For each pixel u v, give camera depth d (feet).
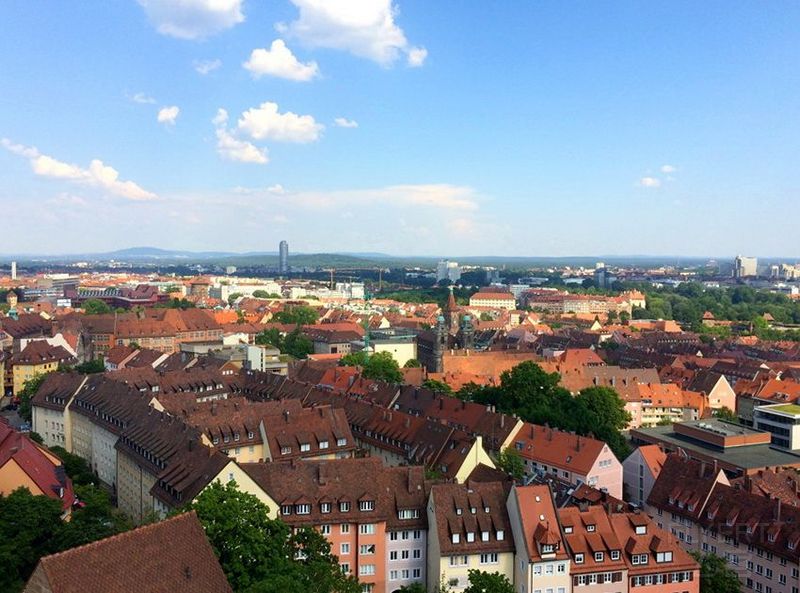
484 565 357.41
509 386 647.15
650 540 359.66
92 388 622.54
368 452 561.43
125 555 209.15
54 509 305.73
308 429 501.15
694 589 357.41
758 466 538.88
